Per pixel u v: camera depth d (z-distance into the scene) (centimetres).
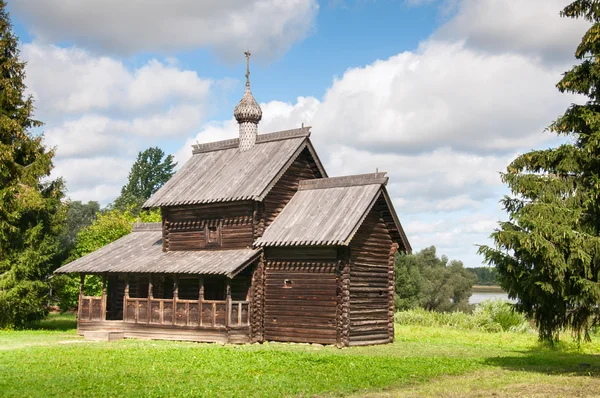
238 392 1945
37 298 4234
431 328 4828
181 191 3888
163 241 3925
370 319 3488
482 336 4191
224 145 4200
